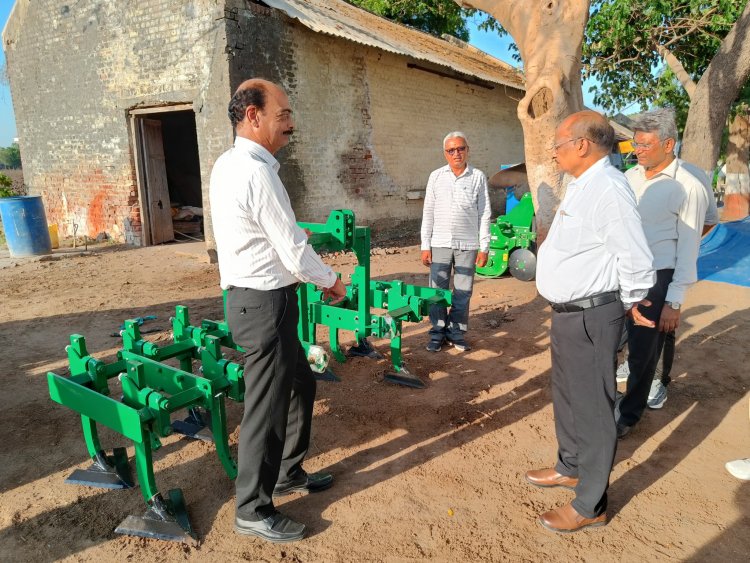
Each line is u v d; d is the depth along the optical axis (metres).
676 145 3.13
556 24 5.36
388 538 2.56
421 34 16.06
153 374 3.00
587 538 2.56
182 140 13.73
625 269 2.30
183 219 11.91
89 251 9.99
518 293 6.96
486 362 4.68
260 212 2.20
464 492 2.92
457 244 4.75
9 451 3.32
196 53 8.43
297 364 2.68
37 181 11.89
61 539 2.55
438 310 4.87
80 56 10.10
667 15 10.92
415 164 12.08
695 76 12.85
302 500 2.86
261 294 2.31
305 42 9.22
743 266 7.63
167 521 2.61
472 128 13.91
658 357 3.63
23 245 9.48
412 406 3.89
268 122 2.29
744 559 2.42
